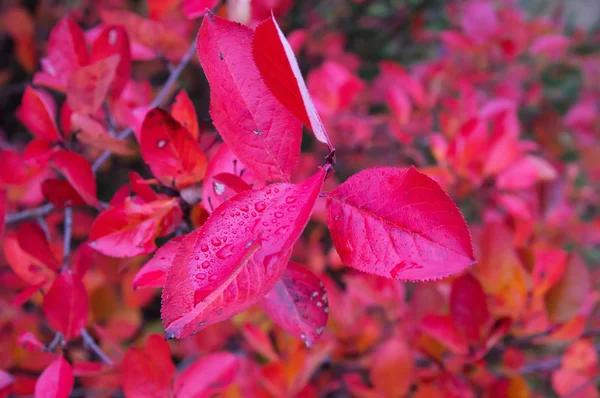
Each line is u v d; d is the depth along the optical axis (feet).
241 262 0.75
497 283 1.34
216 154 0.95
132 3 2.78
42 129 1.16
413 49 3.70
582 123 3.25
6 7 2.75
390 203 0.83
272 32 0.74
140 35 1.43
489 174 1.70
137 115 1.14
